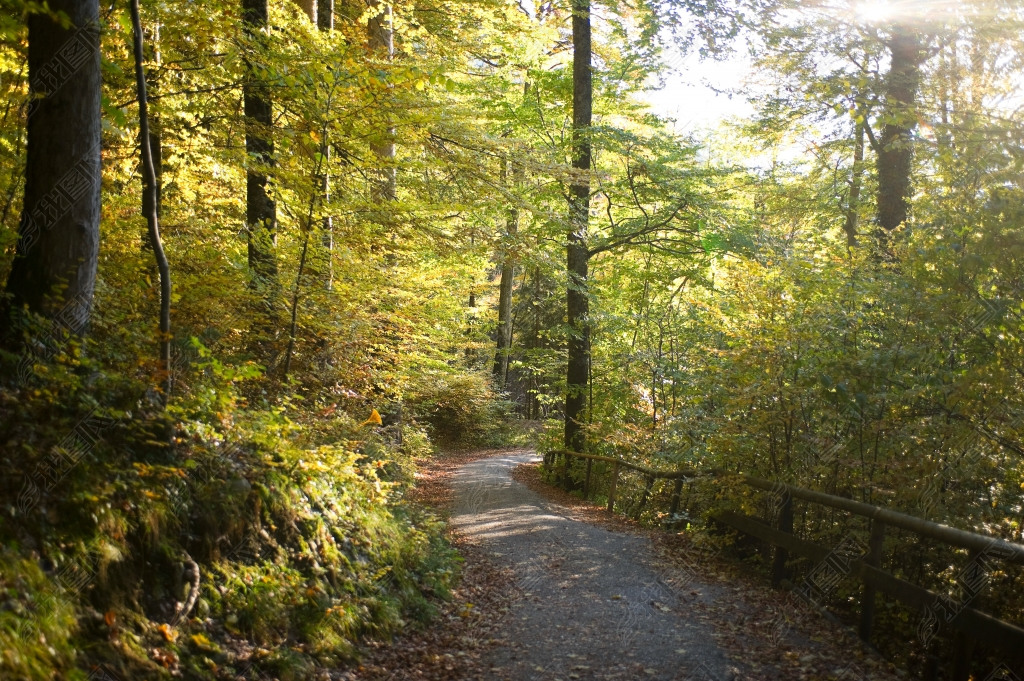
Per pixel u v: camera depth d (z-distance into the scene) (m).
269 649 4.46
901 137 9.15
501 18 12.91
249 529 5.02
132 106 7.71
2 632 3.02
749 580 7.32
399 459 11.19
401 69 7.92
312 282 8.73
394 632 5.67
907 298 6.54
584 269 15.54
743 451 7.84
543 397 20.42
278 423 6.15
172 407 4.83
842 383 6.59
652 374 13.66
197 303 7.23
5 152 5.93
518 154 10.34
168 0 7.18
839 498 6.10
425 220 9.84
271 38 7.87
